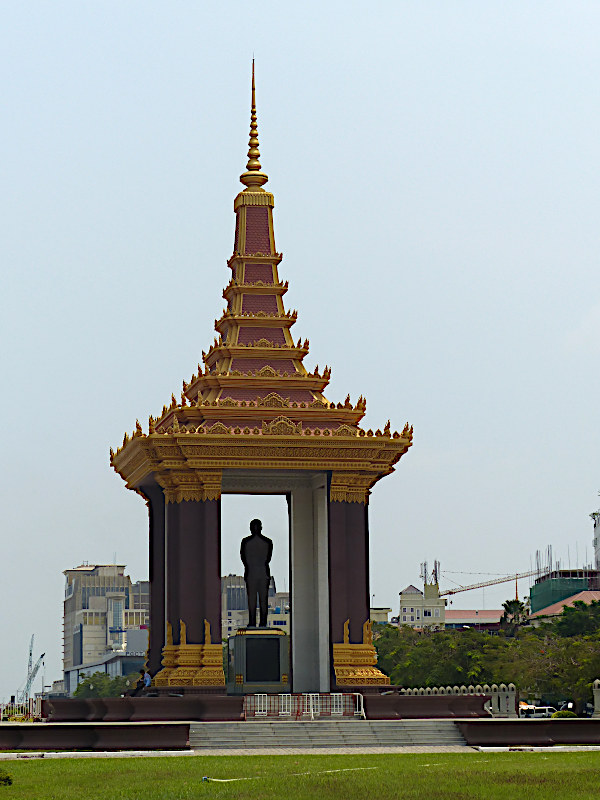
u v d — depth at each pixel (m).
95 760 52.97
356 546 70.38
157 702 62.50
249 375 71.81
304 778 45.09
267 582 73.62
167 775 46.12
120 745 57.34
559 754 56.03
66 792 41.88
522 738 60.81
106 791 41.97
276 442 69.00
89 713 63.38
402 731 61.19
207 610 67.56
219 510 68.69
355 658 69.12
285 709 65.12
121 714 62.28
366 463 70.62
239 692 70.31
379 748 58.94
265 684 70.50
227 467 68.81
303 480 76.00
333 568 69.69
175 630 68.25
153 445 68.25
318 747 59.41
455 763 51.09
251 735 59.94
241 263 74.94
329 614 69.94
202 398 71.00
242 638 70.94
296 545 75.31
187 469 68.81
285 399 71.50
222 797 40.28
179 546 68.25
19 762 52.16
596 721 61.31
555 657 170.00
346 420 71.94
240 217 75.75
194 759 52.97
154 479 72.56
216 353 73.50
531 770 47.97
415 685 183.62
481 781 44.38
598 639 173.88
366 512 71.31
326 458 70.00
